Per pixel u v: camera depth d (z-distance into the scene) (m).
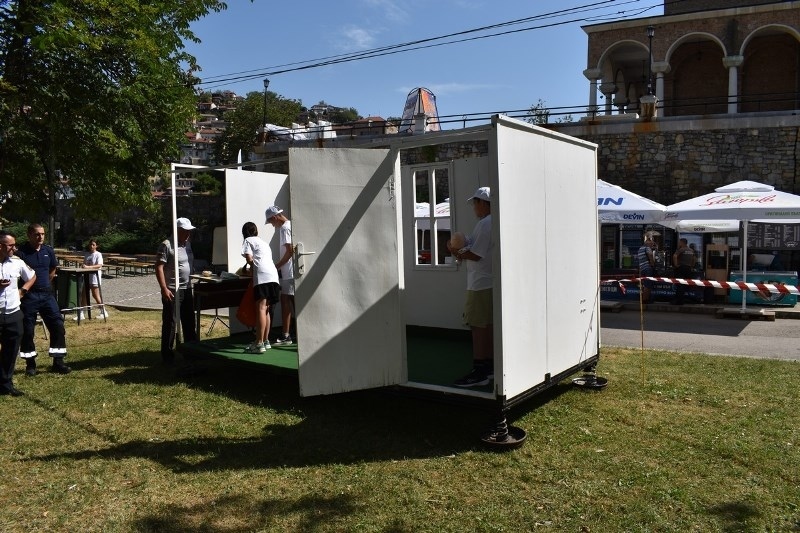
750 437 5.04
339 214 5.17
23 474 4.48
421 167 7.63
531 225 5.14
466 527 3.65
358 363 5.23
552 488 4.15
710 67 29.02
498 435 4.86
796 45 27.16
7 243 6.56
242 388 6.85
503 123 4.71
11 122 10.52
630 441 5.00
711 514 3.77
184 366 7.48
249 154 56.50
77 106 10.78
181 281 7.90
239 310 7.27
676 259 14.61
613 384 6.77
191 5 12.71
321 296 5.11
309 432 5.35
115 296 17.73
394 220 5.36
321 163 5.12
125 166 12.36
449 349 6.95
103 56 10.97
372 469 4.52
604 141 20.31
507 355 4.76
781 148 18.31
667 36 26.66
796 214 11.80
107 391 6.71
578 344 6.12
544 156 5.39
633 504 3.89
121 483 4.32
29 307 7.38
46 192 13.03
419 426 5.48
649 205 13.23
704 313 13.77
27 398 6.46
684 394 6.32
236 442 5.12
